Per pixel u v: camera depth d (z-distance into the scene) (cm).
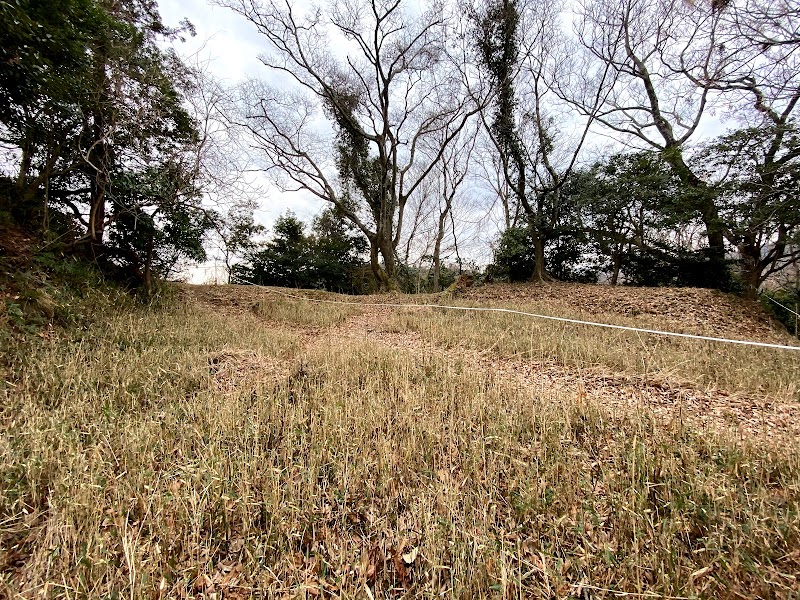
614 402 329
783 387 353
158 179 650
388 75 1462
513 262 1452
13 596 131
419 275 2066
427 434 255
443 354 493
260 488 201
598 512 182
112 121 572
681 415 276
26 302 433
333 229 2081
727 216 891
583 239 1345
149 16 700
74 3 444
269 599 138
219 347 504
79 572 139
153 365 378
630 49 1209
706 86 1005
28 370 323
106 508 178
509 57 1300
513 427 271
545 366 459
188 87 674
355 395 328
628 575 146
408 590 142
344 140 1666
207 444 243
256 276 1759
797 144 721
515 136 1369
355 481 207
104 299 571
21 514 176
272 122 1418
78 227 662
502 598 131
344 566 151
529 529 177
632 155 1170
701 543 162
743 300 899
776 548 158
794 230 798
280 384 361
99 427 247
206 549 157
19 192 599
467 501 190
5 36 388
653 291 999
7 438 220
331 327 757
